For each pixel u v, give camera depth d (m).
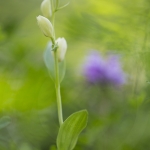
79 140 0.61
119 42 0.65
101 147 0.62
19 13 0.94
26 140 0.62
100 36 0.67
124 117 0.63
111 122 0.63
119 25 0.65
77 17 0.71
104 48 0.72
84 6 0.73
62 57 0.44
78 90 0.74
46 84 0.64
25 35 0.87
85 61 0.76
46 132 0.64
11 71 0.71
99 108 0.70
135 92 0.62
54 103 0.68
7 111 0.60
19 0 0.95
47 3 0.45
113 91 0.71
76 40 0.74
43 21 0.43
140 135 0.62
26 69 0.70
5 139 0.60
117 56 0.69
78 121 0.43
